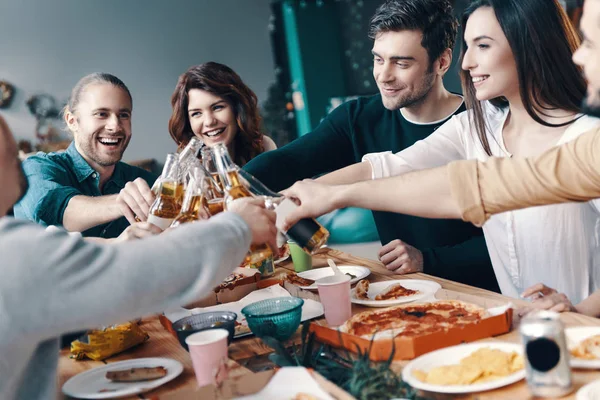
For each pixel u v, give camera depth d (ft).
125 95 9.80
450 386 3.85
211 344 4.21
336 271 5.60
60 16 22.31
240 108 10.58
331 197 4.91
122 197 6.82
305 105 23.66
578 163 4.17
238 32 23.73
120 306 3.25
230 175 5.27
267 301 5.27
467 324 4.62
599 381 3.61
